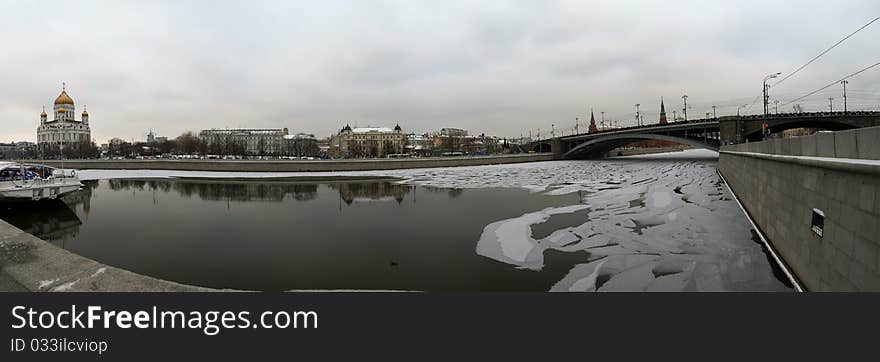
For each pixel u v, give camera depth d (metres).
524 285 9.65
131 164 65.19
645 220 16.55
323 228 17.25
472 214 20.31
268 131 164.12
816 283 7.66
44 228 18.33
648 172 46.69
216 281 10.73
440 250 13.18
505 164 78.75
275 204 25.50
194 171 59.75
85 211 23.20
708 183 29.77
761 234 13.27
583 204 21.97
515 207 22.42
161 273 11.45
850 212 6.26
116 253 13.52
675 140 68.19
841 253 6.56
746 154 18.11
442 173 54.75
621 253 11.87
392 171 59.75
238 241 15.00
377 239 14.99
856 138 6.14
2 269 4.46
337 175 52.59
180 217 20.67
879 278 5.34
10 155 133.75
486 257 12.19
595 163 75.88
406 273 10.94
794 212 9.45
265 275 11.09
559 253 12.23
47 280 4.25
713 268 10.25
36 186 22.83
